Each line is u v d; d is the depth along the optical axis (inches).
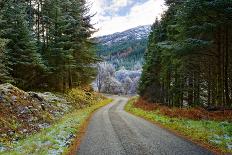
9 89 968.3
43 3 1759.4
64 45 1674.5
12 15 1312.7
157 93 1793.8
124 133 703.1
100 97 2898.6
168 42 1055.0
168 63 1405.0
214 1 813.9
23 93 1027.3
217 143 534.0
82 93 2113.7
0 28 1264.8
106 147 542.3
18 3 1451.8
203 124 758.5
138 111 1523.1
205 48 904.3
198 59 1041.5
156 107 1519.4
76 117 1095.0
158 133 698.8
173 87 1395.2
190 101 1256.8
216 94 1008.2
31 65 1364.4
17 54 1321.4
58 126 803.4
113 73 6003.9
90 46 1956.2
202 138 597.9
